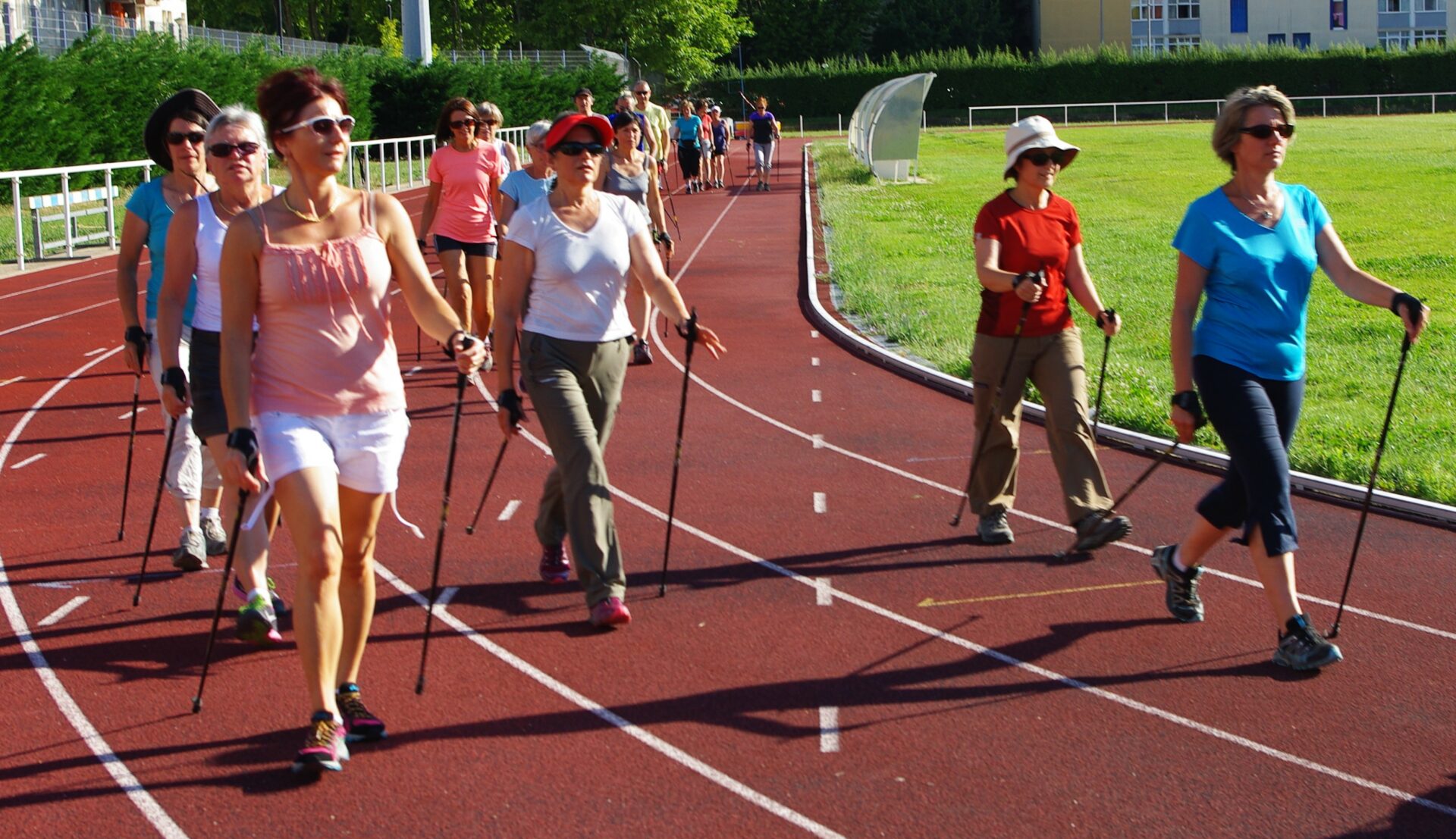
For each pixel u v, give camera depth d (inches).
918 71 3006.9
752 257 792.3
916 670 216.7
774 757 187.3
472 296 444.1
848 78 3056.1
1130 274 659.4
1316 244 218.1
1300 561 267.3
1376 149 1517.0
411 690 210.8
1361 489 303.0
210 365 228.8
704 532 290.2
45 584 260.4
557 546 257.9
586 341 236.4
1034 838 165.2
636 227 242.8
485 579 261.7
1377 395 394.6
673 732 195.3
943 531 289.1
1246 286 211.6
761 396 428.1
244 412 174.4
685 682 212.8
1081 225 884.0
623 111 437.4
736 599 249.6
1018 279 249.3
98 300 665.6
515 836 167.5
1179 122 2637.8
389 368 184.2
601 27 2970.0
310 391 178.5
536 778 182.2
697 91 3095.5
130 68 1236.5
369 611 191.9
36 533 293.7
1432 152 1451.8
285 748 191.8
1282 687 208.1
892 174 1306.6
